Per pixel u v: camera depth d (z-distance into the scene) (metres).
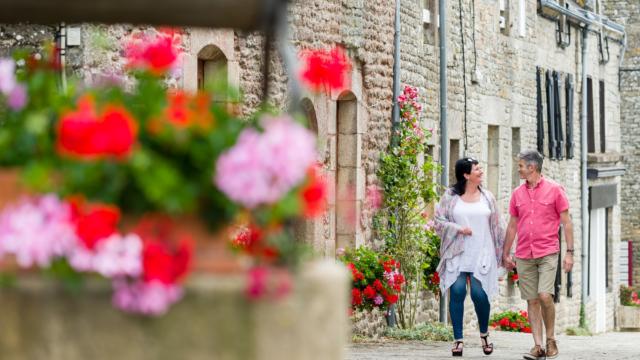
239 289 4.98
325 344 5.07
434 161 21.67
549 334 14.41
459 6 23.20
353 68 17.94
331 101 17.38
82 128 4.95
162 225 5.11
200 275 5.09
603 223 35.25
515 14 27.05
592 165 33.69
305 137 5.11
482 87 24.75
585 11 33.03
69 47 11.90
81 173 5.02
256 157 5.04
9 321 5.03
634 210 40.53
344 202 18.02
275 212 5.14
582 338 22.97
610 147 36.50
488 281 14.66
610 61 36.53
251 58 14.65
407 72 20.17
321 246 17.14
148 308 4.93
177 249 5.02
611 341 21.36
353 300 16.73
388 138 19.33
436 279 20.03
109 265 4.90
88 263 4.92
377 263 17.20
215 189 5.12
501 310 25.78
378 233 18.91
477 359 14.46
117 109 5.06
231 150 5.09
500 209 26.12
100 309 5.00
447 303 21.78
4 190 5.10
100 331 5.00
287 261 5.26
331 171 17.52
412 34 20.38
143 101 5.32
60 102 5.30
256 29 6.23
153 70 5.46
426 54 21.20
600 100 35.81
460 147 23.31
